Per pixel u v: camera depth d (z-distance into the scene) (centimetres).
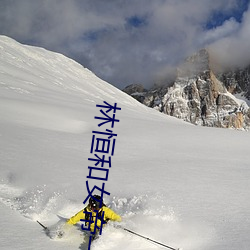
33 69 8038
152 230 545
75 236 519
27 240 481
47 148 1335
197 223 582
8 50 8744
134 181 905
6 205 648
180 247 490
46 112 2536
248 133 2438
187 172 1048
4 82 4356
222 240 507
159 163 1202
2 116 2108
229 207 684
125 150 1479
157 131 2144
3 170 918
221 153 1545
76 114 2706
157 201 710
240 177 997
